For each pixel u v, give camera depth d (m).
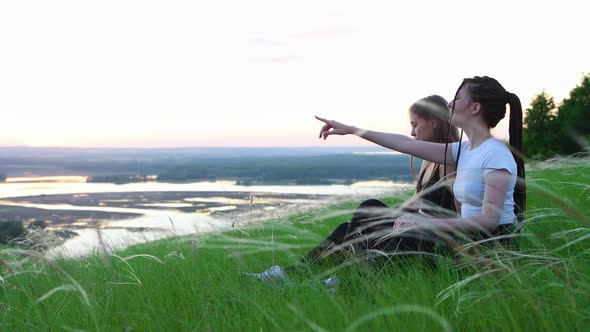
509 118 3.31
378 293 2.70
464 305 2.42
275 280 3.30
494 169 3.13
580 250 3.11
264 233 3.88
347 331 1.75
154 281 3.71
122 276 3.73
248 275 3.40
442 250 3.25
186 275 3.69
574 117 33.66
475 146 3.38
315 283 3.09
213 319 2.77
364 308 2.52
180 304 3.24
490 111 3.29
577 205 4.23
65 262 4.43
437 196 3.72
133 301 3.35
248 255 3.97
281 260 3.99
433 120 4.00
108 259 2.50
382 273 3.09
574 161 5.40
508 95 3.28
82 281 3.72
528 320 2.18
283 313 2.56
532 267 2.63
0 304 3.54
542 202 4.79
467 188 3.26
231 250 3.83
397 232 2.70
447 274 2.92
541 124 37.06
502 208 3.07
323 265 3.53
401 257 3.25
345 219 5.42
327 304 2.67
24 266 3.81
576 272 2.36
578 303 2.23
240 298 3.07
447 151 3.72
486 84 3.26
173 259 4.16
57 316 3.13
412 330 2.21
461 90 3.37
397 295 2.64
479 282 2.65
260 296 3.07
